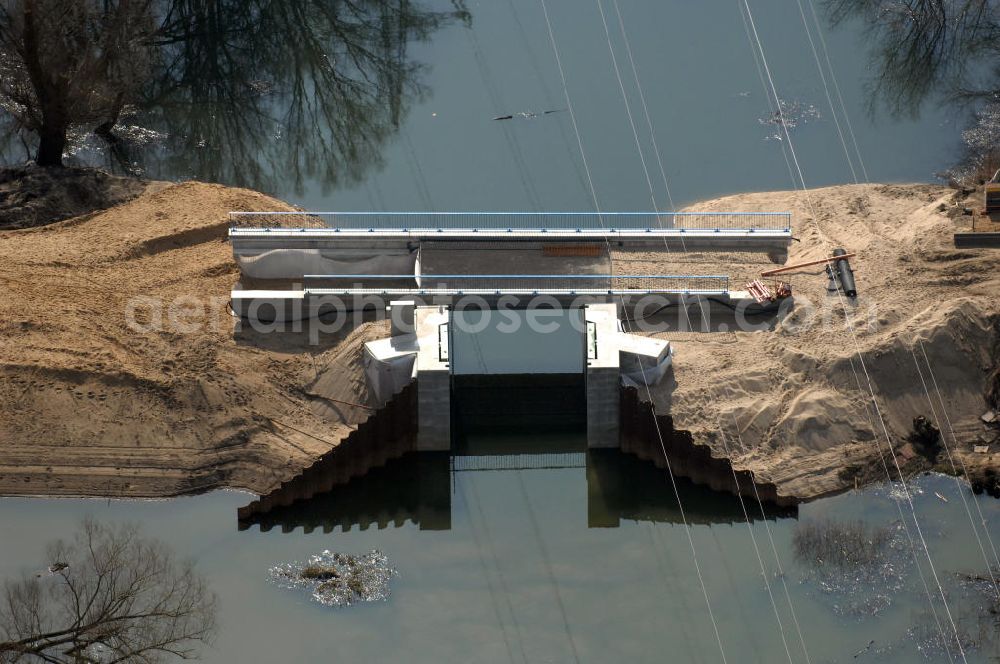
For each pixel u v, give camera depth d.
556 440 58.16
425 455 57.12
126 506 53.88
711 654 46.94
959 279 60.19
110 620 46.06
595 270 62.41
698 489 55.16
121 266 64.50
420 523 53.97
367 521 54.22
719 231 64.06
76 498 54.06
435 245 63.31
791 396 56.69
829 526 52.12
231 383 57.47
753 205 69.94
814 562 50.75
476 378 60.47
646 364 56.97
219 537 52.62
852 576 50.03
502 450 57.59
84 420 55.91
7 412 55.88
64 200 72.25
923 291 59.91
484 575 50.88
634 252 63.69
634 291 60.69
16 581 49.41
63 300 61.00
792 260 63.31
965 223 63.56
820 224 66.88
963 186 69.75
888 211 68.25
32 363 57.09
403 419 56.25
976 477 53.78
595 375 56.28
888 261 61.94
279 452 55.88
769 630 47.97
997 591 49.03
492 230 63.62
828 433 55.66
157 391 56.81
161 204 69.19
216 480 55.09
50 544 51.56
